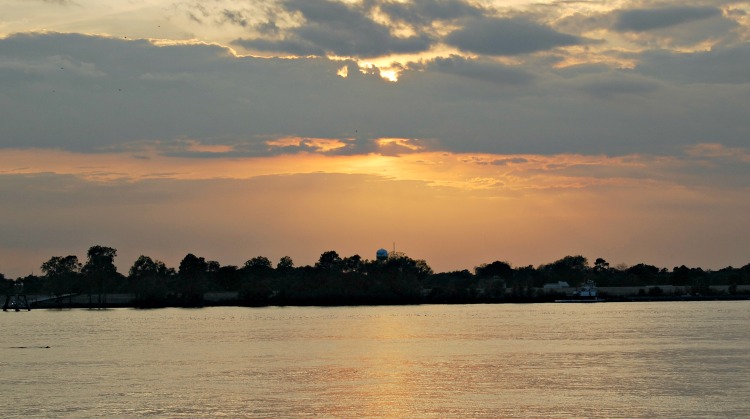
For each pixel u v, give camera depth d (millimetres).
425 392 87688
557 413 76062
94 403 83250
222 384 94625
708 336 153500
